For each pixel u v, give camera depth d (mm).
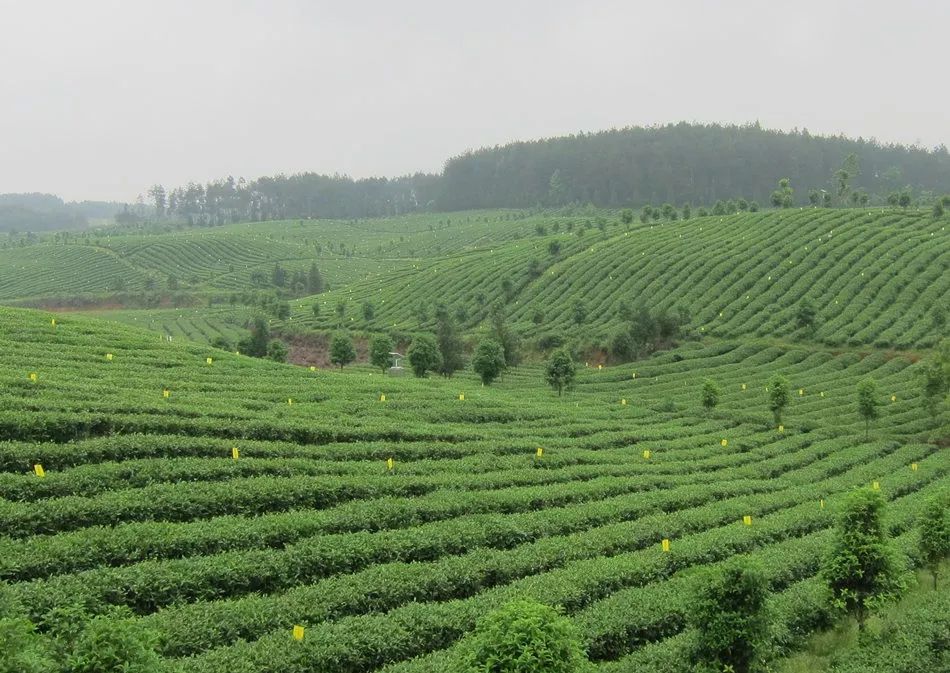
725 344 85375
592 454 44000
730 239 119312
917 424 58500
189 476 29422
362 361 100562
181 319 142875
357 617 20344
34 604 18578
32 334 47969
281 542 25672
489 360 70000
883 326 83625
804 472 45688
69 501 25125
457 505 30953
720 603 18062
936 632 21500
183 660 17016
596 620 21719
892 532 33656
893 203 138125
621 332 87062
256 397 43250
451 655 18859
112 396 36781
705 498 37656
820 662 21109
